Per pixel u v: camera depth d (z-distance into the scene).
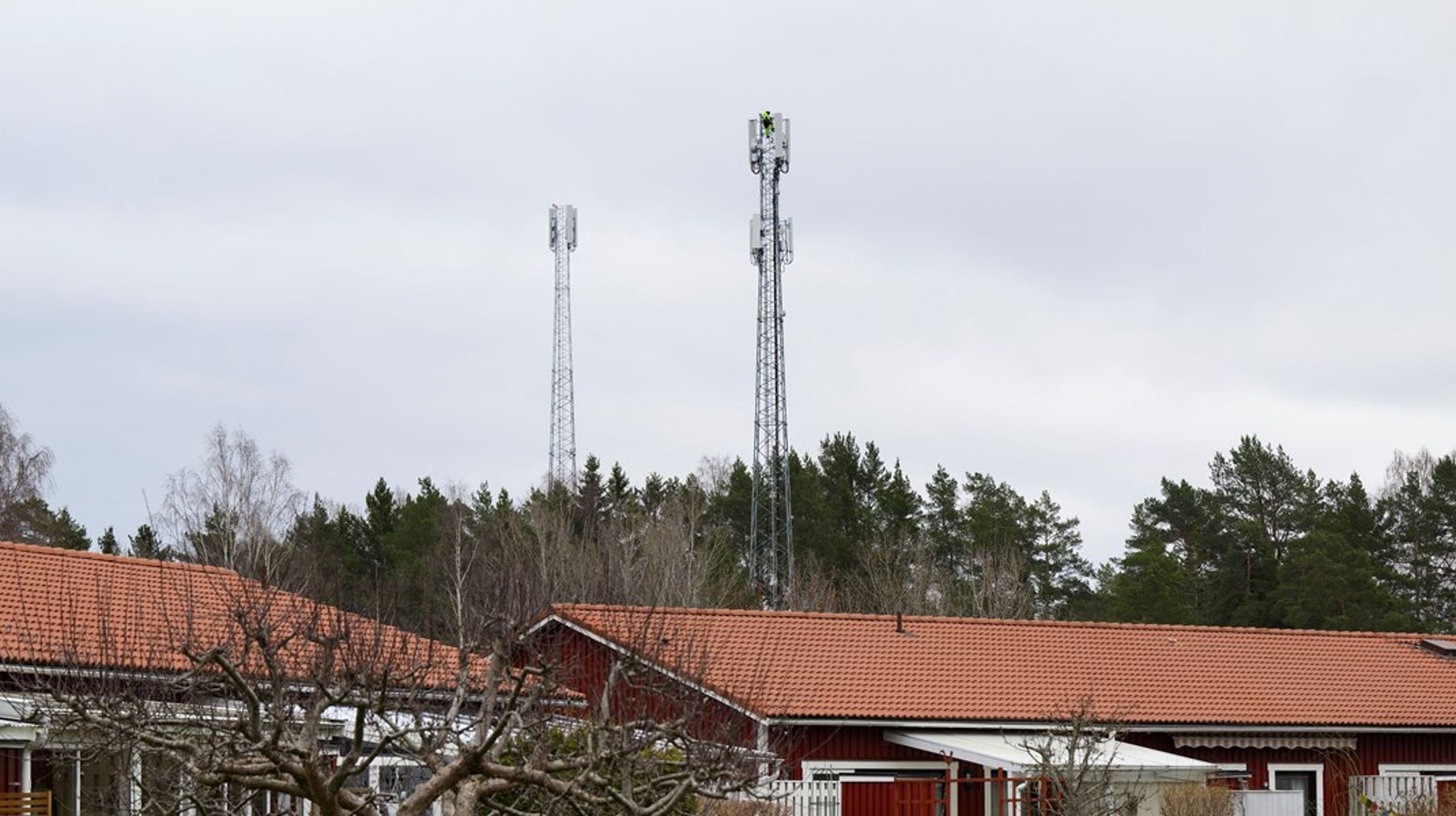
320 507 75.44
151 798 17.88
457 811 15.77
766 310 63.25
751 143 62.91
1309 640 45.16
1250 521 86.44
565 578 53.06
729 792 18.27
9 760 25.80
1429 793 38.81
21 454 72.56
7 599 29.81
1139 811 33.47
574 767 16.58
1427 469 104.50
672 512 76.94
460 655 18.25
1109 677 40.25
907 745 36.53
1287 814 36.34
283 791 15.26
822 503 83.88
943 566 89.31
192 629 19.27
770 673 37.31
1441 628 84.44
